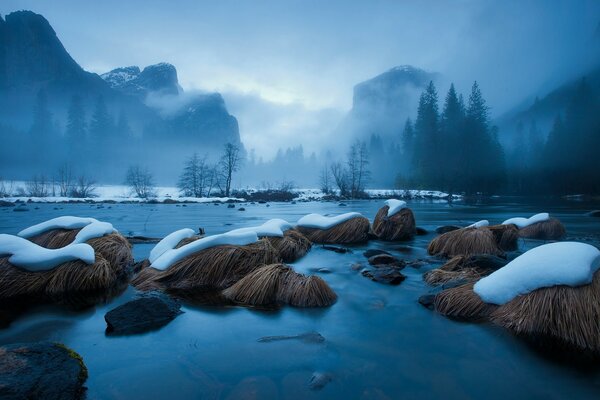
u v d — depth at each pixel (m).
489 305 3.90
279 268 4.88
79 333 3.50
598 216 19.12
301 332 3.53
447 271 5.77
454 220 18.02
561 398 2.38
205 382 2.55
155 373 2.68
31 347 2.54
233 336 3.42
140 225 15.68
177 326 3.68
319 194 60.50
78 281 5.01
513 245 8.98
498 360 2.92
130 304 3.77
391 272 5.78
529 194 64.38
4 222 16.81
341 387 2.50
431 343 3.26
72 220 7.29
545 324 3.35
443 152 65.50
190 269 5.41
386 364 2.85
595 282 3.38
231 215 21.94
